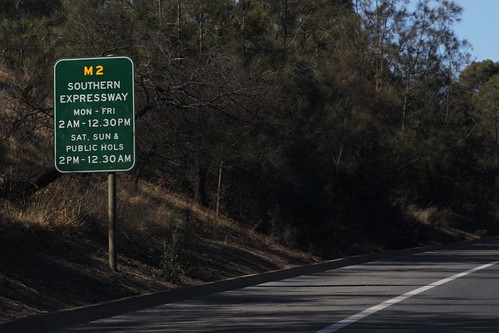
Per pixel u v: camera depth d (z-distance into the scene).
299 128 31.62
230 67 24.39
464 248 41.31
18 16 28.75
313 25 36.91
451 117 57.09
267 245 29.25
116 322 14.57
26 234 18.33
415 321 14.37
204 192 30.23
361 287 20.28
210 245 25.42
